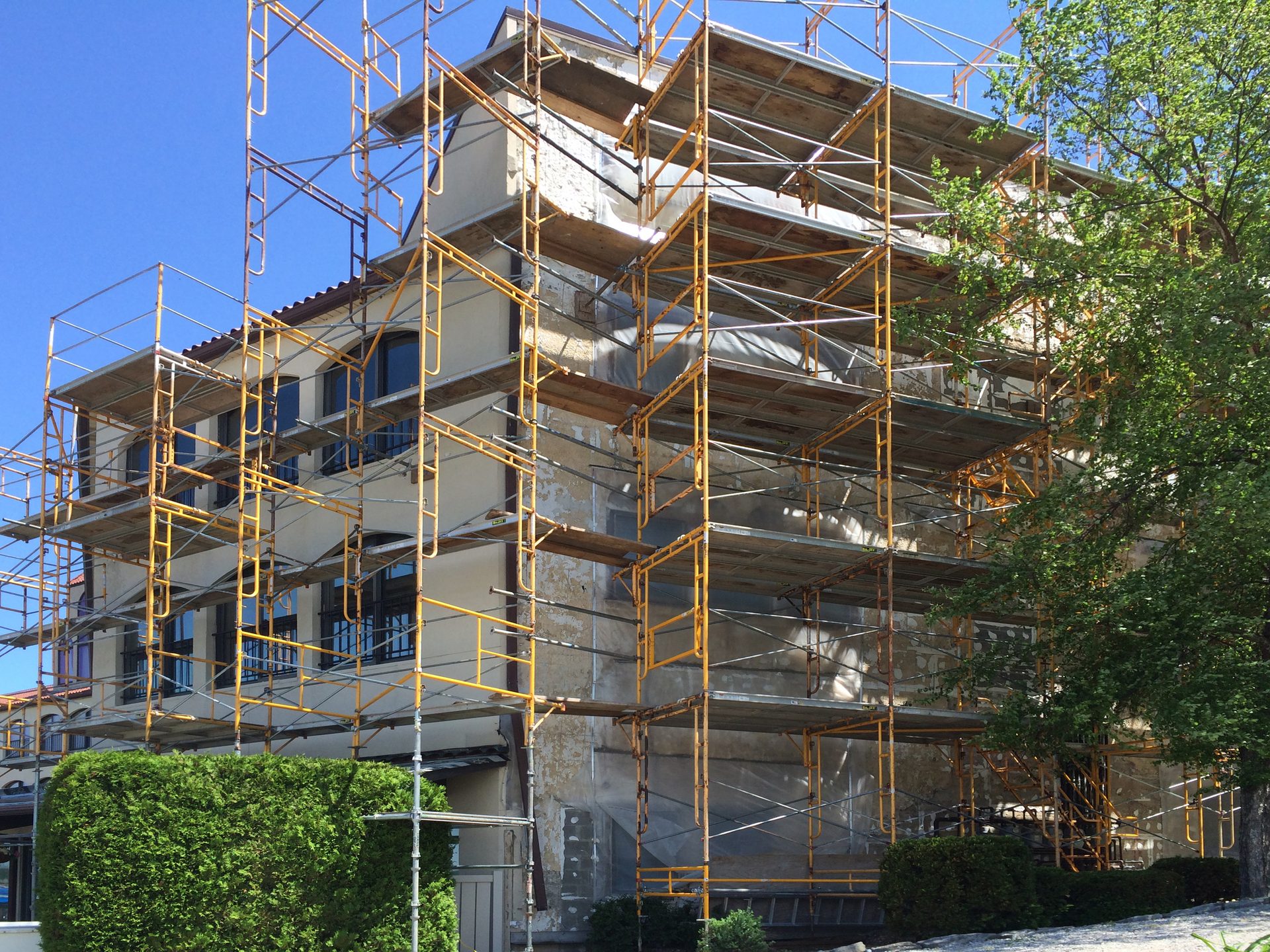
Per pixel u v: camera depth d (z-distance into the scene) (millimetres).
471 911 19328
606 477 21375
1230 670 16672
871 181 23500
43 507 23078
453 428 18391
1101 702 17281
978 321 20531
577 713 19203
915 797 21688
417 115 22516
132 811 14414
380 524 22453
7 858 30031
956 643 23766
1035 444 21891
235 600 24359
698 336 22688
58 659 28328
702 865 16812
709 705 17984
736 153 22297
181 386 23672
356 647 22188
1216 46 19062
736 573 20516
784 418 20969
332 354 21953
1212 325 17891
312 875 15180
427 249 18891
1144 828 24875
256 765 15203
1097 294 21312
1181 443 18156
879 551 19047
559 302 21609
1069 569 18656
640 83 21969
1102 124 20016
